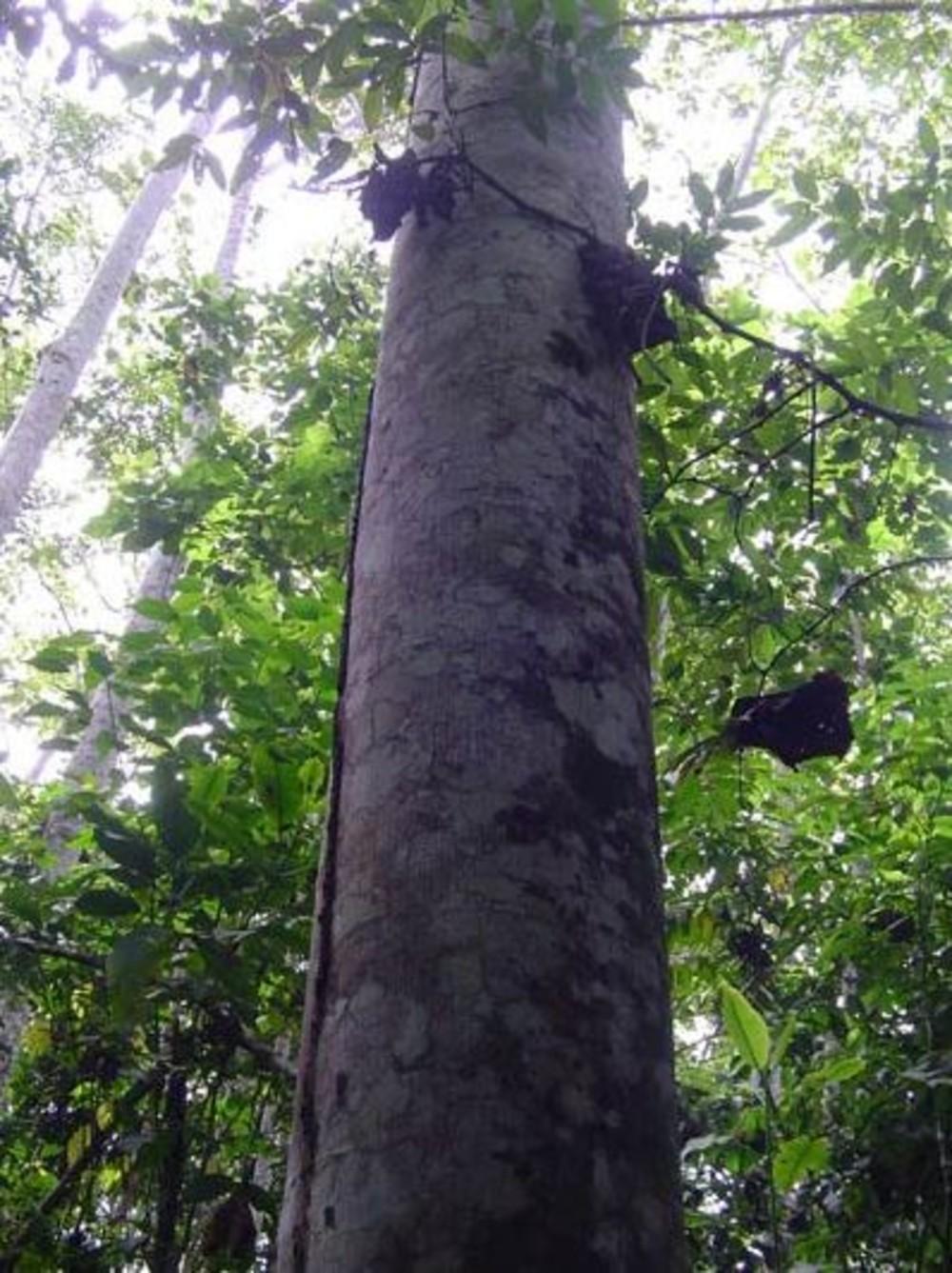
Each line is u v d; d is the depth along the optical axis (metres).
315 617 3.94
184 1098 3.24
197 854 3.27
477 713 1.73
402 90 2.90
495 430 2.08
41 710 4.27
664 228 3.39
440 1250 1.31
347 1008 1.54
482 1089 1.41
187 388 7.71
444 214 2.47
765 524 4.76
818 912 4.52
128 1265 3.25
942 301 3.86
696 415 4.29
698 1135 4.74
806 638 4.04
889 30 8.23
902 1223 3.89
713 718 4.32
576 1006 1.51
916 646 5.55
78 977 3.49
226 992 2.98
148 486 6.29
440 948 1.52
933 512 5.00
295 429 6.36
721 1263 4.61
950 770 4.09
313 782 3.41
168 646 3.97
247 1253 2.85
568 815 1.67
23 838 4.30
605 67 2.67
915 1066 3.66
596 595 1.94
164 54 3.08
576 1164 1.39
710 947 5.06
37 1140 3.56
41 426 10.32
